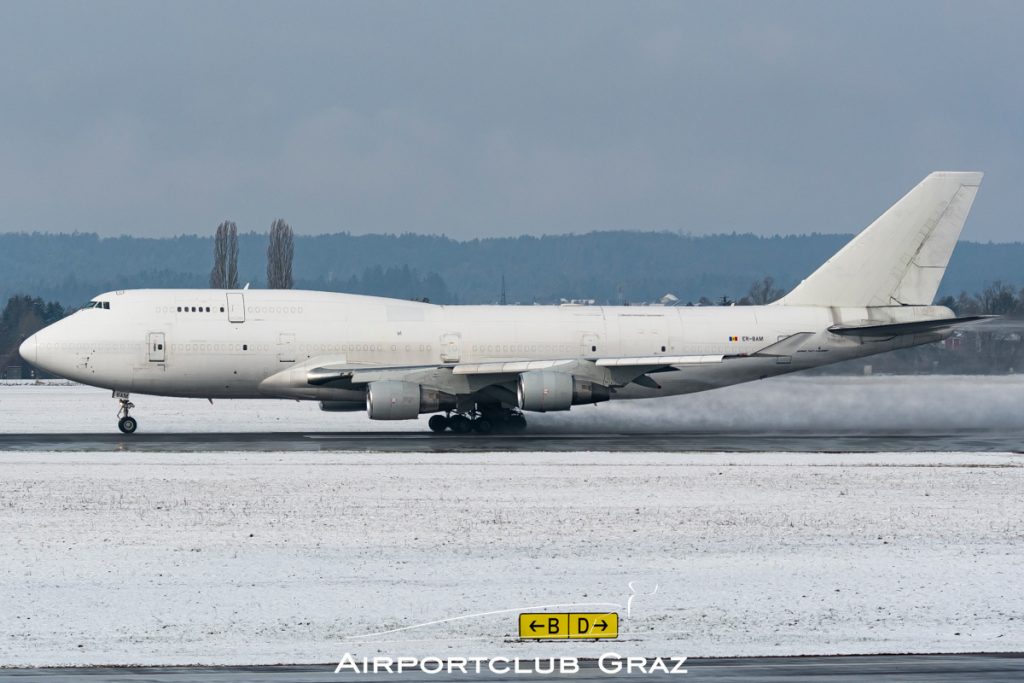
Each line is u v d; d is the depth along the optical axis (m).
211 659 72.94
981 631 81.19
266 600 87.00
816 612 85.69
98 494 129.50
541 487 136.50
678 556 102.19
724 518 118.62
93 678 67.62
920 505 127.38
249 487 134.75
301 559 99.44
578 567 97.75
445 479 142.12
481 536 108.88
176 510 120.06
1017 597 90.38
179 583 91.44
